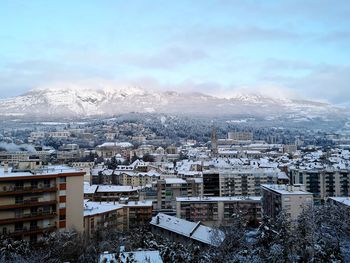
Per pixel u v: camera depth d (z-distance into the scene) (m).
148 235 127.56
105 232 134.00
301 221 111.81
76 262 94.69
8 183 103.62
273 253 90.56
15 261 79.75
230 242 107.75
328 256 92.25
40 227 105.81
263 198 179.75
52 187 108.31
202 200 186.75
